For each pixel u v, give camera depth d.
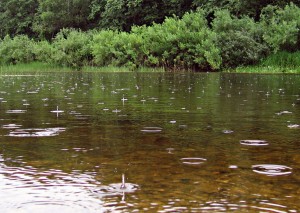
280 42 21.41
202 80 13.98
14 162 2.58
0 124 4.23
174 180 2.19
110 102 6.70
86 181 2.17
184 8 32.03
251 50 22.12
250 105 6.21
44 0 38.88
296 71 20.39
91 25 37.06
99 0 36.25
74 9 37.25
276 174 2.32
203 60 22.91
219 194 1.97
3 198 1.90
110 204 1.83
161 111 5.45
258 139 3.41
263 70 21.14
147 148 3.03
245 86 10.83
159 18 32.81
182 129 3.94
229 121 4.51
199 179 2.21
